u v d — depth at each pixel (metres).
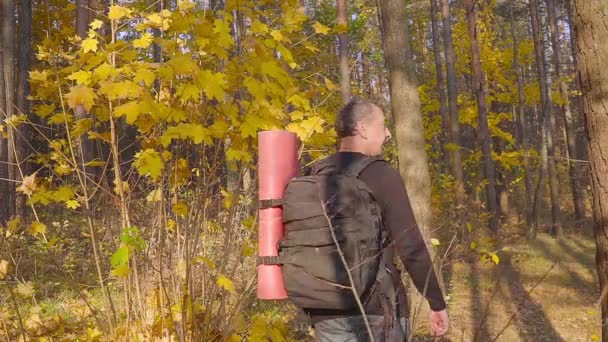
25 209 9.38
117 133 2.83
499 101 17.36
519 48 17.52
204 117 2.71
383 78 17.06
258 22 2.80
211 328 2.71
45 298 4.93
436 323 1.90
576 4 3.15
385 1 6.79
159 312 2.74
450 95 14.33
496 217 6.32
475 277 7.11
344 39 9.10
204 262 2.73
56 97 2.96
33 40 11.88
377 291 1.84
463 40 17.19
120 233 2.70
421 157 6.46
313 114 3.10
